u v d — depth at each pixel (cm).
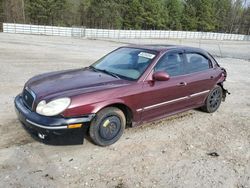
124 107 452
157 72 470
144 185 346
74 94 393
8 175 346
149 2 7081
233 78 1159
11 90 727
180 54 539
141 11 7031
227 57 2256
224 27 9094
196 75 560
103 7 6588
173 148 449
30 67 1104
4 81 823
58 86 420
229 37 6569
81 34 3981
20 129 473
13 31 3544
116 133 443
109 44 2845
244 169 399
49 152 407
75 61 1380
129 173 369
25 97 429
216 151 450
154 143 461
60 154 404
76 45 2403
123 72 484
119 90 428
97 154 411
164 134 500
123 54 536
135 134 489
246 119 620
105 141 431
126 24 7106
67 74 484
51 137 382
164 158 414
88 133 426
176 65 525
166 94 496
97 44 2723
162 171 379
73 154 406
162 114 512
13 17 5391
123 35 4512
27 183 334
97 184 341
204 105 621
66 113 380
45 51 1722
